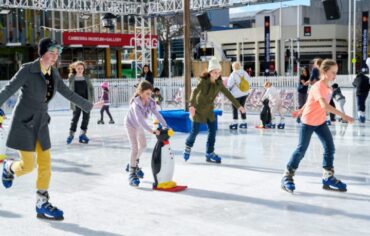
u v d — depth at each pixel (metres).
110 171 7.16
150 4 22.38
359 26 52.69
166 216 4.80
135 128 6.11
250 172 6.92
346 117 5.23
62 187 6.12
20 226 4.52
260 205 5.16
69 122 14.95
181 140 10.37
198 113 7.55
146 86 5.95
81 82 9.88
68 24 31.64
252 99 17.17
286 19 58.97
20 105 4.45
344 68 55.34
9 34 29.42
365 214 4.80
